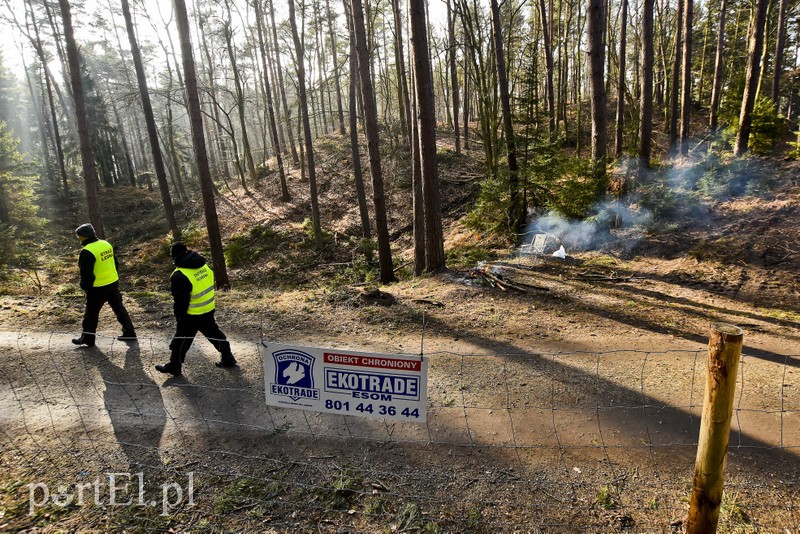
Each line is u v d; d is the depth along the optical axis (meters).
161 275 17.83
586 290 9.47
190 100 11.67
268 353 3.37
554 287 9.77
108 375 5.81
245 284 16.00
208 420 4.69
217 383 5.55
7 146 18.67
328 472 3.80
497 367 5.86
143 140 45.28
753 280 9.11
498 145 15.98
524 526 3.18
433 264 11.80
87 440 4.36
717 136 17.42
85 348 6.74
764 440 4.14
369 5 21.62
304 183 25.19
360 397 3.23
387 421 4.59
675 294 8.99
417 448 4.12
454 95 24.80
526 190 14.02
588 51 12.46
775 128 14.27
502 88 13.59
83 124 14.41
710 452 2.52
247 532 3.18
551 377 5.52
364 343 6.96
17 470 3.93
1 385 5.56
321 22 27.22
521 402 4.92
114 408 4.97
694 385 5.26
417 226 12.50
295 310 8.78
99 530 3.23
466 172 23.05
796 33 28.64
